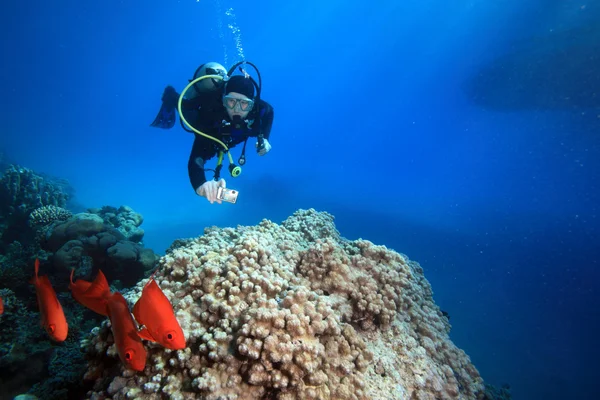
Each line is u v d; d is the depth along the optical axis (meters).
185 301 2.81
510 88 30.20
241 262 3.14
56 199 10.62
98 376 2.72
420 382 3.20
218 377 2.35
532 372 12.70
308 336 2.56
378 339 3.47
